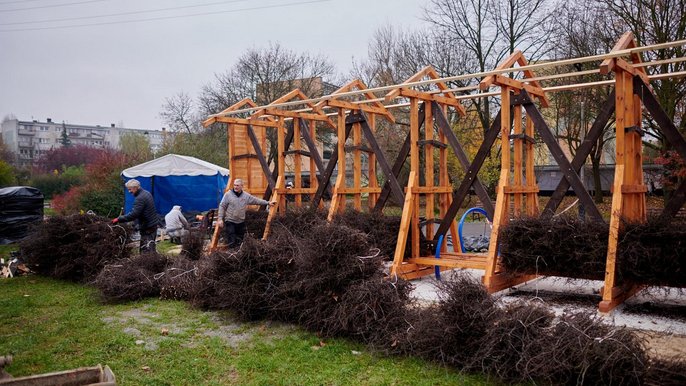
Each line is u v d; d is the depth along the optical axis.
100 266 8.17
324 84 26.70
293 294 5.47
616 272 5.69
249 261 5.85
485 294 4.27
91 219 8.86
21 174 40.50
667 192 14.86
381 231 7.90
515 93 7.50
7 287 8.01
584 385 3.55
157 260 7.68
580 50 16.22
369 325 4.75
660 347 4.31
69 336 5.25
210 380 4.00
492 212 7.46
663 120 6.25
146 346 4.88
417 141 7.94
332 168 9.49
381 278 5.10
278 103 9.55
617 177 5.91
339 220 8.15
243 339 5.08
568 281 6.71
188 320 5.84
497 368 3.80
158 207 17.67
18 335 5.30
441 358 4.17
